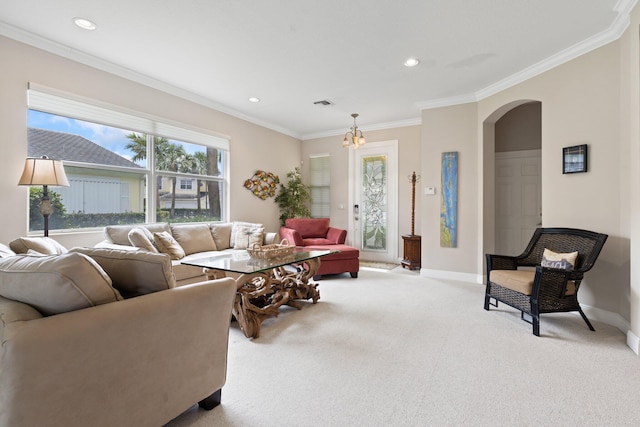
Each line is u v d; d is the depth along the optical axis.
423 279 4.38
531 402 1.62
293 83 3.85
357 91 4.11
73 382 1.03
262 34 2.75
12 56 2.66
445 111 4.41
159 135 3.87
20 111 2.71
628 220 2.54
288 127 5.98
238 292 2.54
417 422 1.46
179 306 1.35
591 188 2.85
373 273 4.81
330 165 6.31
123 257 1.42
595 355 2.14
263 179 5.51
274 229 5.86
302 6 2.35
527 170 4.67
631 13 2.26
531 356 2.12
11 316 1.01
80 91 3.10
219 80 3.77
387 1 2.29
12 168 2.67
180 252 3.48
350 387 1.75
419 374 1.89
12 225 2.68
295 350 2.21
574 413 1.53
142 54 3.11
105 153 3.41
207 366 1.51
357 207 6.05
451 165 4.34
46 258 1.15
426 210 4.56
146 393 1.25
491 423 1.46
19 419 0.93
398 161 5.60
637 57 2.17
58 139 3.04
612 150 2.70
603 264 2.77
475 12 2.43
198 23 2.58
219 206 4.82
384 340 2.37
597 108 2.80
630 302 2.28
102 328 1.09
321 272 4.34
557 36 2.78
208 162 4.63
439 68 3.43
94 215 3.33
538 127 4.59
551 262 2.78
